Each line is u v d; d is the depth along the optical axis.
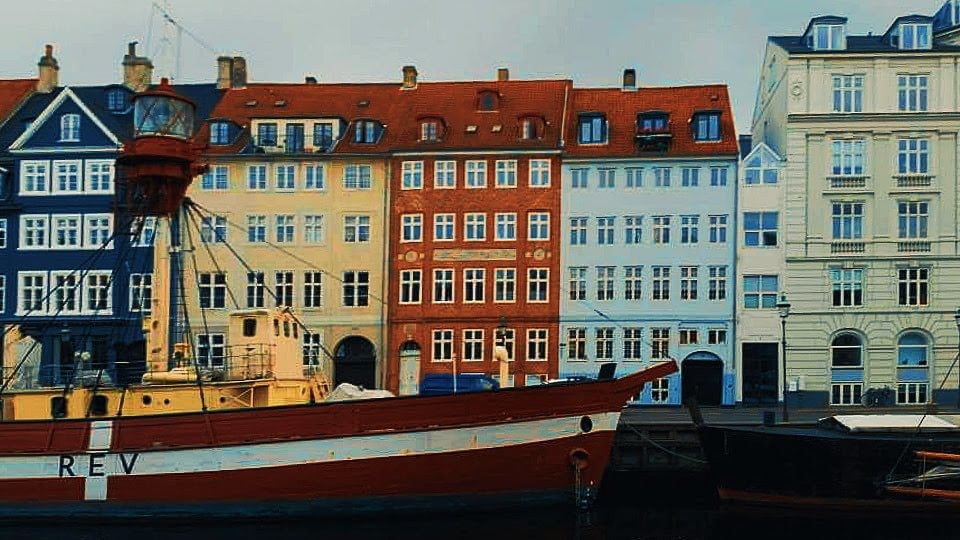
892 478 24.19
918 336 45.91
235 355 26.55
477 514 23.61
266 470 23.42
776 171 47.00
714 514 26.62
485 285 48.03
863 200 46.56
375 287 48.53
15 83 54.06
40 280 48.50
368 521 23.48
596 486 24.03
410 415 23.45
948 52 46.53
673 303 47.03
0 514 24.25
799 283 46.41
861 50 47.00
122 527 23.94
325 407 23.55
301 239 48.88
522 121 48.97
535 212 48.12
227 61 54.75
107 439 24.02
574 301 47.53
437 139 49.03
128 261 47.69
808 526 24.50
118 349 45.12
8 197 49.16
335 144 49.56
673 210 47.41
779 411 41.47
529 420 23.67
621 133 48.75
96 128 48.97
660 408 45.38
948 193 46.19
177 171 26.38
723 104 49.12
